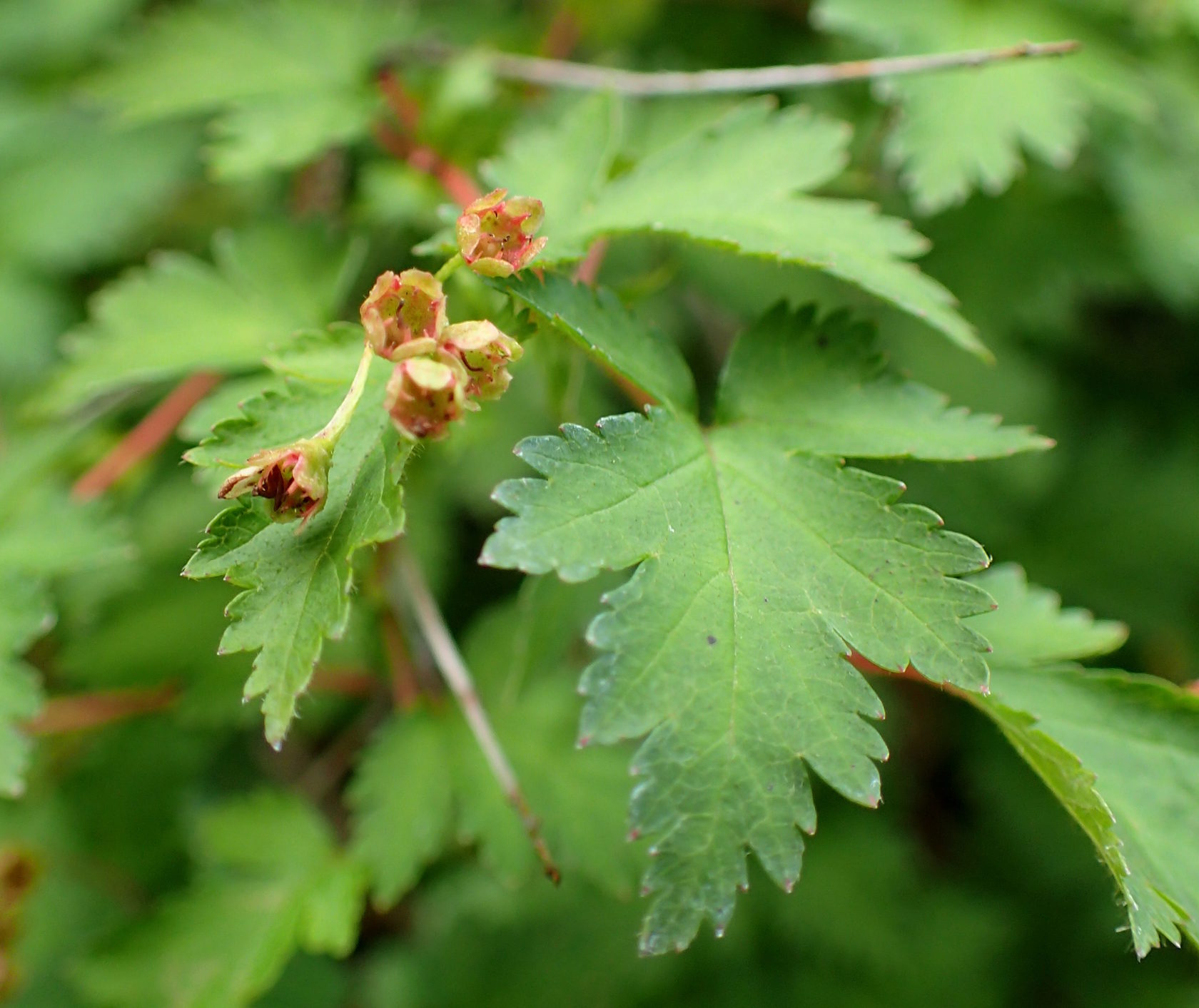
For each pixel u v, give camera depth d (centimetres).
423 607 21
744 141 19
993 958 26
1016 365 25
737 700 17
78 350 21
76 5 31
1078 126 21
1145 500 28
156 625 22
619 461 17
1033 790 27
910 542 17
